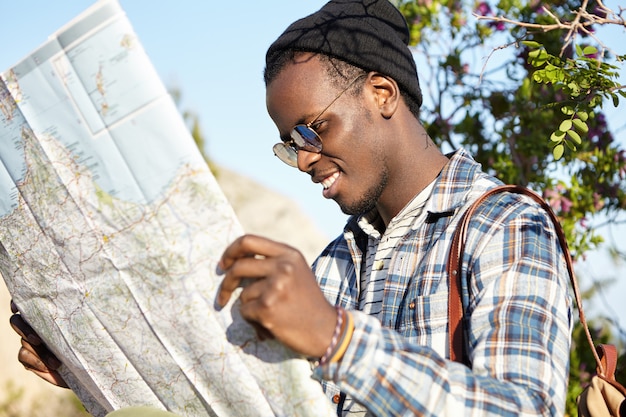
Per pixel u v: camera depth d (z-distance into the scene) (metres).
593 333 3.86
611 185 3.69
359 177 2.17
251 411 1.76
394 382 1.57
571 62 2.50
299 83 2.14
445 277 2.01
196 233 1.71
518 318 1.75
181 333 1.77
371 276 2.26
